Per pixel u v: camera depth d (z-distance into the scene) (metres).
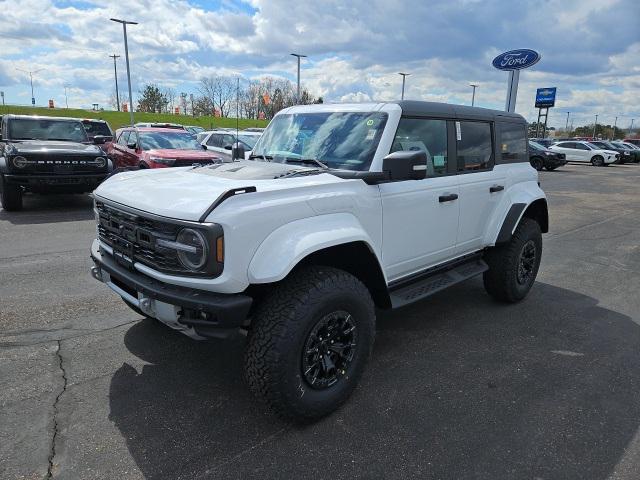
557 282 5.98
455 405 3.17
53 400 3.12
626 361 3.85
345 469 2.55
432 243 4.00
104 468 2.52
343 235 2.91
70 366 3.55
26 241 7.28
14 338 3.98
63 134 11.13
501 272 4.85
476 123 4.47
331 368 2.95
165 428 2.86
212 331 2.62
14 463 2.54
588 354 3.96
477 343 4.12
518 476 2.53
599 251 7.75
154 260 2.80
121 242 3.10
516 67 18.41
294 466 2.57
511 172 4.92
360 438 2.81
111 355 3.73
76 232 7.95
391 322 4.55
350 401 3.19
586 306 5.11
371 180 3.27
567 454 2.71
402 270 3.80
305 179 3.07
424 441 2.79
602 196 15.30
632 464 2.64
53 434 2.78
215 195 2.67
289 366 2.69
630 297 5.45
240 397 3.21
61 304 4.73
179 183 3.09
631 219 11.01
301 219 2.83
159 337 4.05
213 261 2.52
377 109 3.66
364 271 3.33
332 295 2.82
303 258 2.89
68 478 2.44
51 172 9.40
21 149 9.38
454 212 4.15
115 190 3.24
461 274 4.39
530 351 3.99
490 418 3.04
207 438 2.78
